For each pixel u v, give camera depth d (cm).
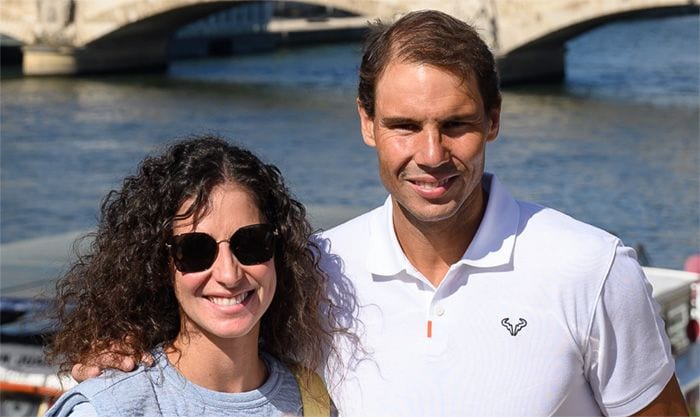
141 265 431
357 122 5184
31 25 7206
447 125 443
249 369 439
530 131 4881
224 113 5450
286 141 4762
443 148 440
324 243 489
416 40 440
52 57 7181
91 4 7119
